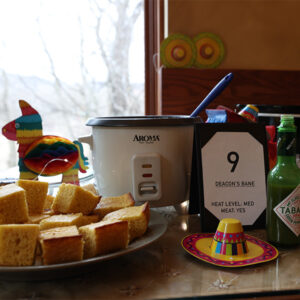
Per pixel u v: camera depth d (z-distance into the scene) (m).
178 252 0.58
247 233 0.68
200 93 1.79
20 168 0.84
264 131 0.73
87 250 0.50
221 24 1.82
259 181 0.71
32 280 0.47
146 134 0.72
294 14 1.85
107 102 2.25
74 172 0.91
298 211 0.59
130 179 0.73
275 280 0.48
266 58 1.87
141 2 2.13
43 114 2.23
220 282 0.47
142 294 0.44
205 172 0.70
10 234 0.46
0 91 2.16
